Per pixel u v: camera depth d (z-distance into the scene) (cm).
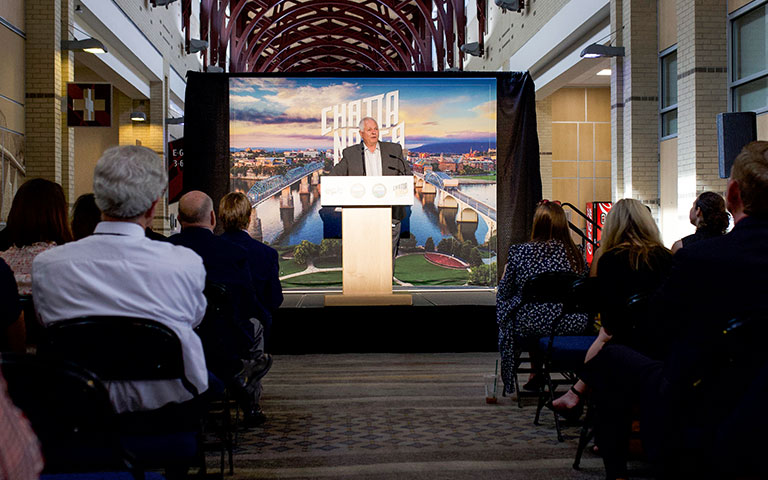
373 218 682
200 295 213
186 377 204
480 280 893
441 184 891
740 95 847
